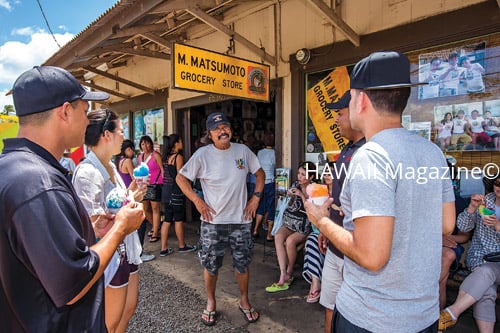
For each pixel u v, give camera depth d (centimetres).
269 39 470
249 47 416
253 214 304
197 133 686
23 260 102
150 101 721
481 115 298
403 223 115
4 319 106
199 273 409
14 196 100
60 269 100
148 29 441
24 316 105
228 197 288
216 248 291
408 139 124
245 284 301
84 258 109
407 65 125
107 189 203
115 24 384
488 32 286
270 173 532
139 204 150
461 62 307
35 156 111
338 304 135
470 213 269
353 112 134
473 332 270
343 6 383
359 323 123
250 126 777
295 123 440
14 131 486
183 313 312
